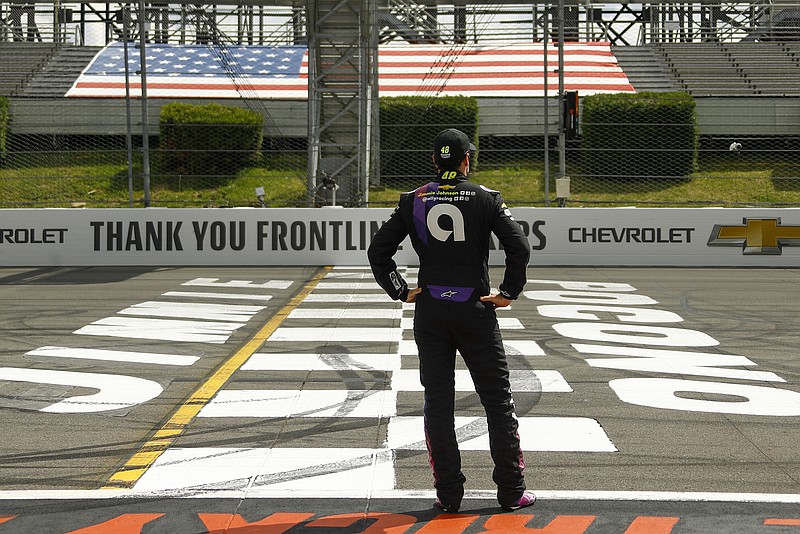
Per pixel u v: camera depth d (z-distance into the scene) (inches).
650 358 342.6
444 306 186.9
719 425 251.6
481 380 189.6
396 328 411.5
